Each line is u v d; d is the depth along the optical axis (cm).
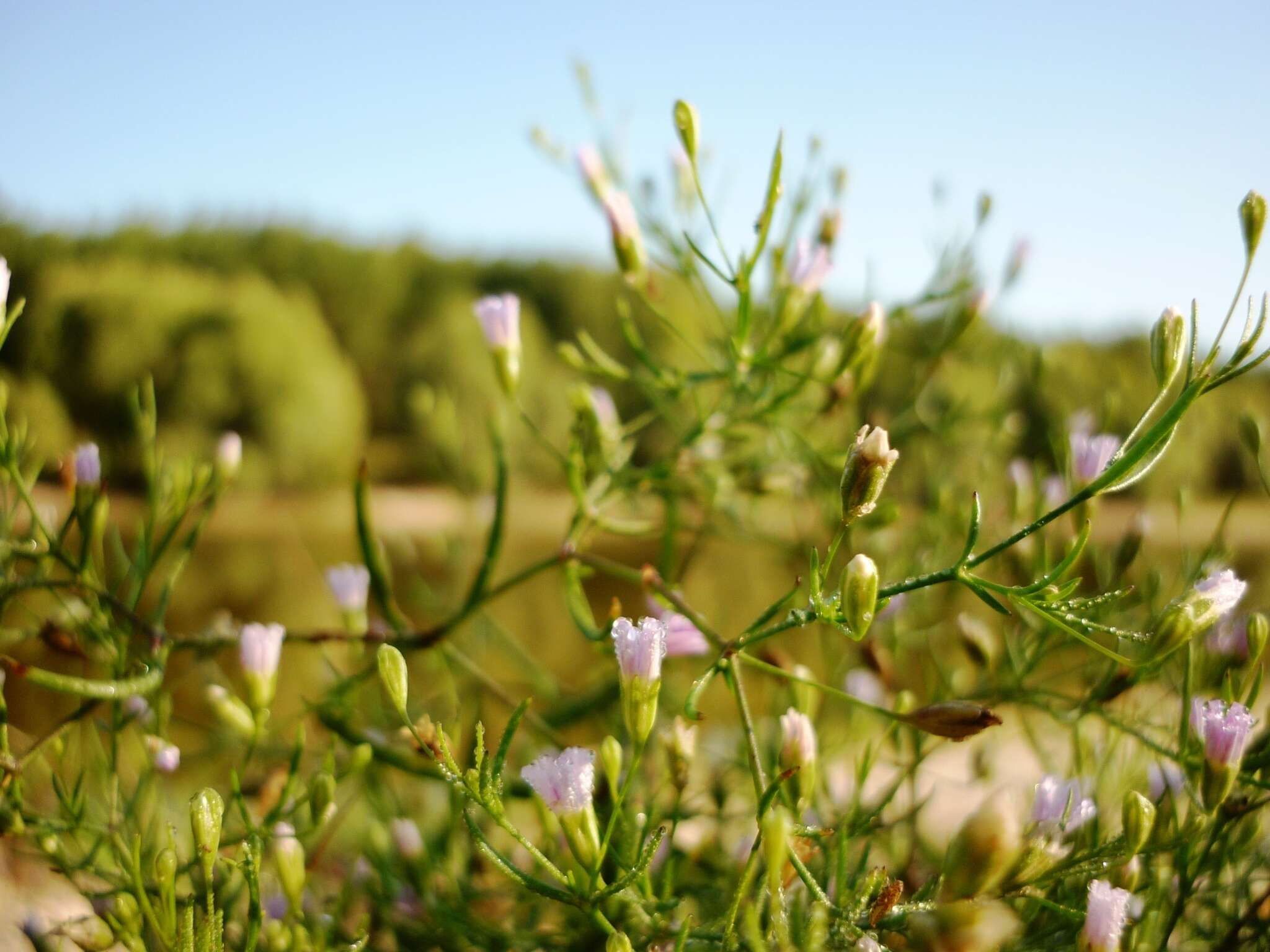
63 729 9
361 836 12
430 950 10
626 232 10
